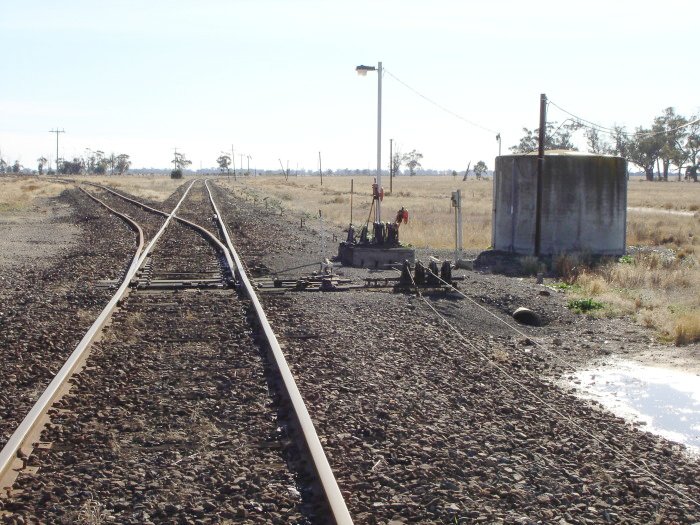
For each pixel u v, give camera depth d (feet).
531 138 406.82
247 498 19.79
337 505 18.06
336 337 39.19
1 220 130.21
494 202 93.09
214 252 78.74
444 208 176.24
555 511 19.58
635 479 21.98
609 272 70.33
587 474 22.33
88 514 18.60
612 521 19.21
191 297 50.78
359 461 22.38
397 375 32.30
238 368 32.55
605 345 43.24
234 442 23.76
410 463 22.48
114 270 65.46
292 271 65.41
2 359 34.40
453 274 67.15
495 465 22.59
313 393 28.78
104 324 40.60
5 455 21.20
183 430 25.26
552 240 87.40
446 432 25.36
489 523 18.71
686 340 44.06
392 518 18.90
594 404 31.27
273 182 488.44
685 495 21.24
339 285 57.06
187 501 19.62
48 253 82.07
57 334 39.50
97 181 407.44
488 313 49.44
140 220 125.59
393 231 72.64
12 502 19.34
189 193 253.24
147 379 31.04
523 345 42.14
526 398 30.07
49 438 24.07
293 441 23.50
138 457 22.77
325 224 123.54
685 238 108.68
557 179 86.94
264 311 45.75
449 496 20.17
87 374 31.35
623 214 88.79
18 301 49.98
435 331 42.29
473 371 33.81
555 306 53.62
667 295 60.90
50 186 285.64
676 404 31.83
